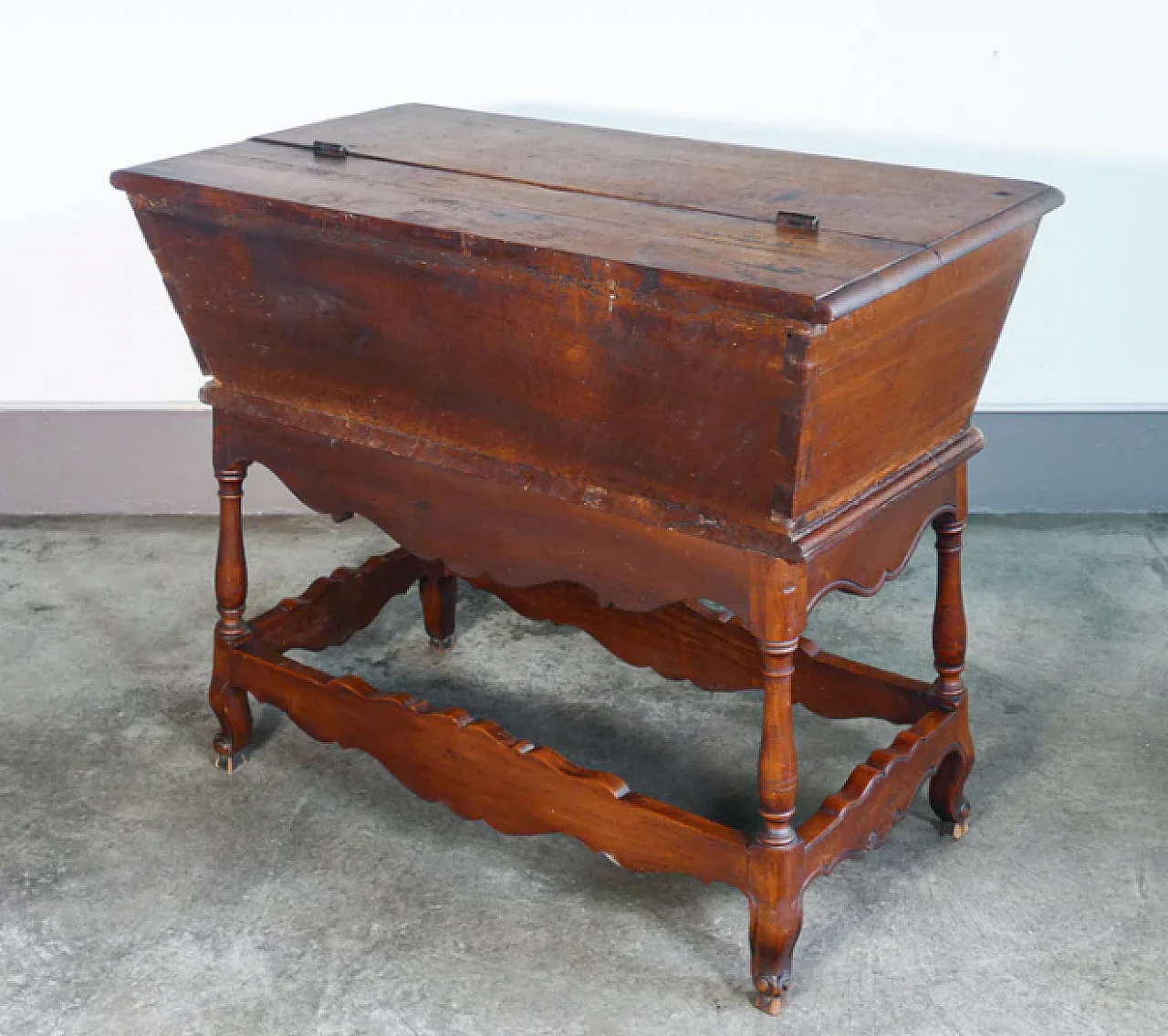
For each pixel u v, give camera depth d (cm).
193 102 364
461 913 246
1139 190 358
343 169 251
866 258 199
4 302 378
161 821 271
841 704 272
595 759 290
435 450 238
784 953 222
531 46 359
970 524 386
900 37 350
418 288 223
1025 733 295
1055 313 372
